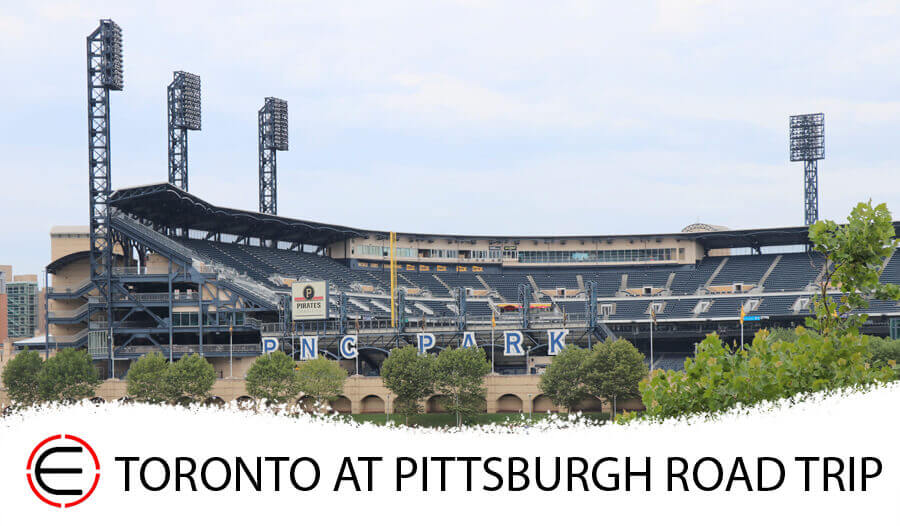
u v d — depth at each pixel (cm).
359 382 17075
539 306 19500
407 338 18550
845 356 5062
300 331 18538
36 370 16850
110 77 19712
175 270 19525
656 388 5675
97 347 19488
